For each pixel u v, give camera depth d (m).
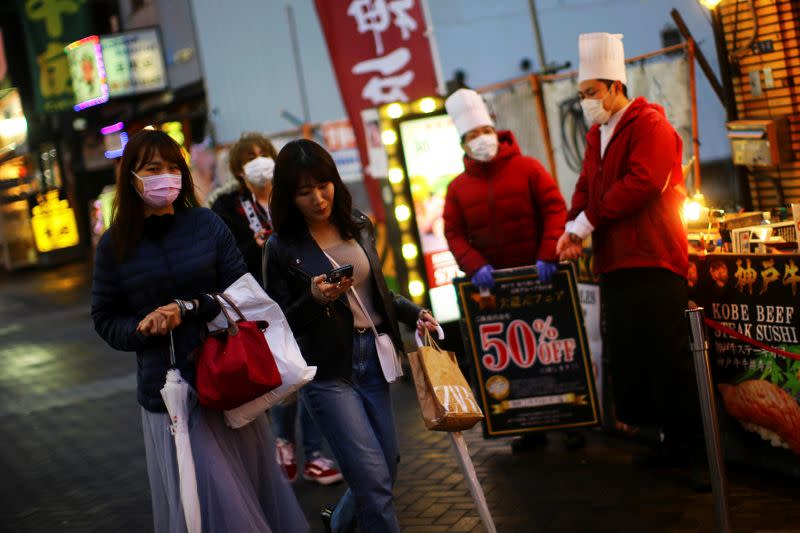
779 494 5.99
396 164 10.12
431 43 12.52
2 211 36.06
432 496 6.84
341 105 17.61
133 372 13.77
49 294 26.56
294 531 5.14
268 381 4.62
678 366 6.41
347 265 5.01
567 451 7.48
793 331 6.00
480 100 7.40
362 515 5.14
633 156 6.30
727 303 6.40
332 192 5.23
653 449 6.97
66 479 8.68
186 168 4.97
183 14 23.92
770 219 6.99
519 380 7.47
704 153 10.04
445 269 10.12
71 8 25.28
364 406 5.37
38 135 34.53
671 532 5.63
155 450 4.90
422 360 5.13
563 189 9.56
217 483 4.65
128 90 24.81
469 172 7.54
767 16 8.45
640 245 6.38
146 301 4.83
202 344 4.70
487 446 7.87
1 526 7.53
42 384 13.77
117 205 4.82
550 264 7.28
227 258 4.98
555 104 9.38
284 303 5.37
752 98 8.82
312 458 7.45
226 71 18.66
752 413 6.33
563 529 5.89
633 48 13.75
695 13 10.14
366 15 12.51
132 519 7.28
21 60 34.19
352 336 5.29
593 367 7.38
